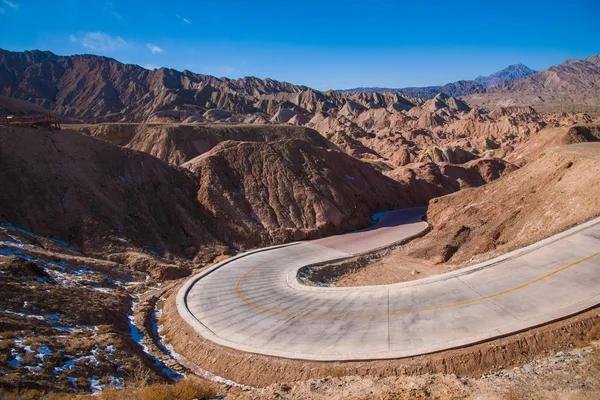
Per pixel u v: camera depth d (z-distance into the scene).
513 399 11.35
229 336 21.05
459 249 34.94
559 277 20.97
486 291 21.34
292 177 49.66
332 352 18.09
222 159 50.81
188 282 29.55
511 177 40.34
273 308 24.31
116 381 15.62
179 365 19.42
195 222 41.06
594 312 17.19
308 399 13.12
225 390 17.00
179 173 46.81
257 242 41.91
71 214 34.59
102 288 26.75
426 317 19.94
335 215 46.97
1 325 17.09
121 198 39.38
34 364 14.85
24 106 108.44
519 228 31.39
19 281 22.03
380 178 64.12
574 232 24.97
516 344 16.25
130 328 22.80
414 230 45.56
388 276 32.88
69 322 20.02
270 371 17.61
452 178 75.75
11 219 32.12
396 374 16.02
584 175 29.77
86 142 42.69
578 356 14.45
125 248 34.12
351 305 23.12
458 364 15.96
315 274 32.84
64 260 28.70
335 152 59.75
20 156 36.06
